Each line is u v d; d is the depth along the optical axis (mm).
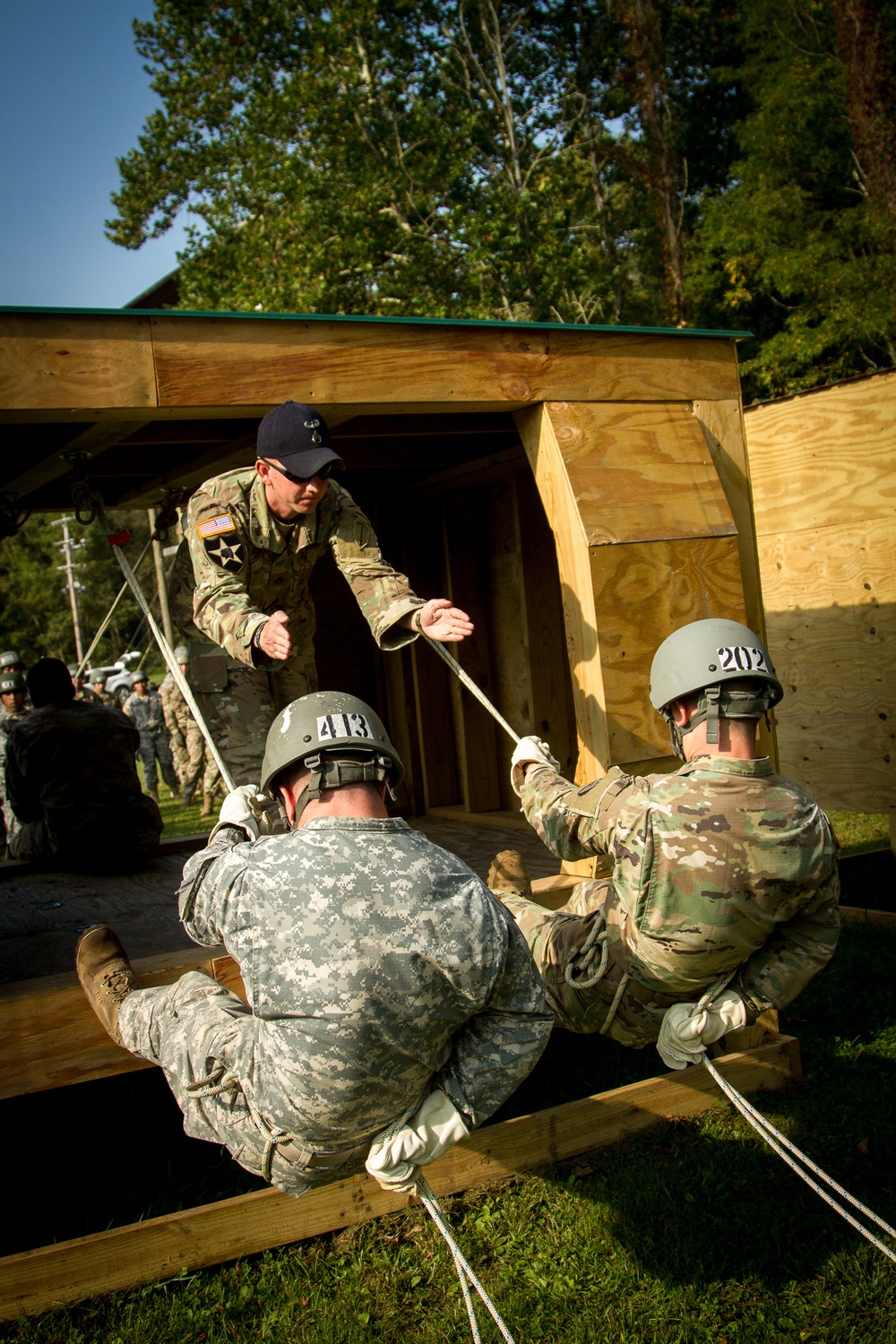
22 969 3854
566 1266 3277
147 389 3471
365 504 6852
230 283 22984
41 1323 3078
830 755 7055
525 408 4199
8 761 5938
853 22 20172
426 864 2426
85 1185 3861
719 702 3031
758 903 2961
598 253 25438
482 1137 3684
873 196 20828
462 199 23266
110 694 21266
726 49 27094
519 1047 2533
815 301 21203
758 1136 3873
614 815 3084
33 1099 4574
